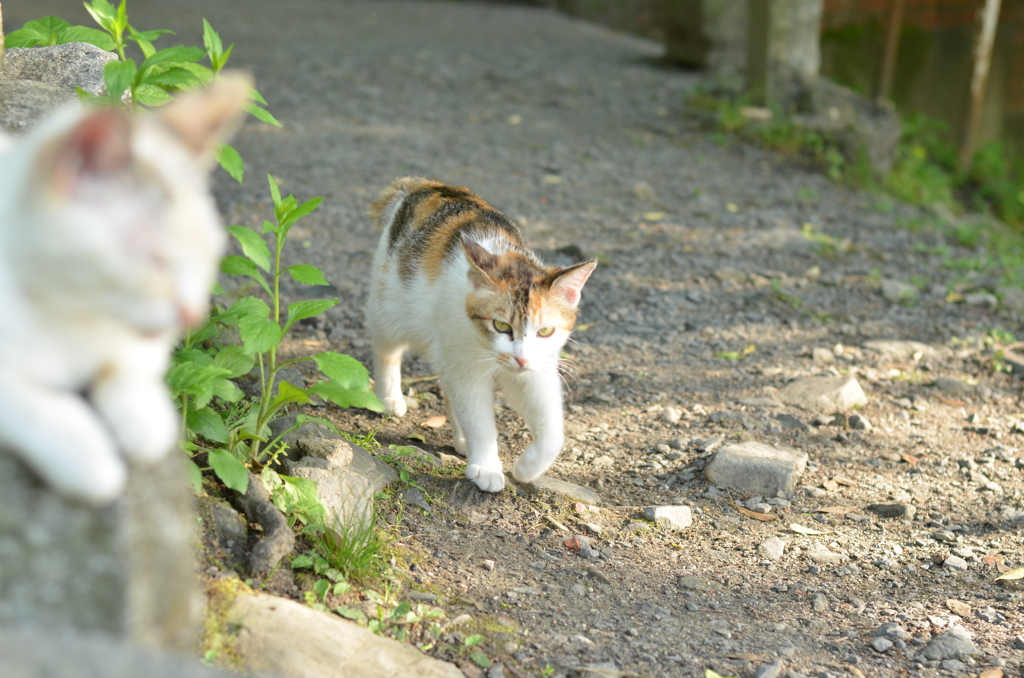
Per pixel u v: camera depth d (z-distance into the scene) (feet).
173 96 11.03
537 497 13.12
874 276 23.82
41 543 5.52
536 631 10.05
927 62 44.45
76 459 5.21
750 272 23.53
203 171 5.83
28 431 5.16
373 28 49.08
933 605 11.37
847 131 33.50
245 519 10.35
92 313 5.23
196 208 5.49
